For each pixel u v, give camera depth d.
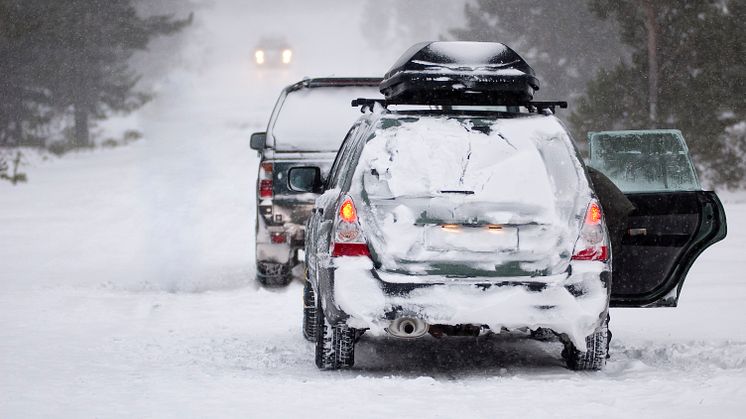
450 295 21.62
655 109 82.75
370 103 25.88
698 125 81.56
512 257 21.98
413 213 22.05
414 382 21.03
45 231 62.94
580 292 21.91
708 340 27.39
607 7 86.38
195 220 67.50
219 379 21.92
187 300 36.62
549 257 22.02
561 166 22.55
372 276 21.77
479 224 22.02
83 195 84.81
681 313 32.84
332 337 23.05
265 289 38.81
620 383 20.91
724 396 19.20
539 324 21.69
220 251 53.06
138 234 61.09
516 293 21.66
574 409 18.56
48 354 25.66
